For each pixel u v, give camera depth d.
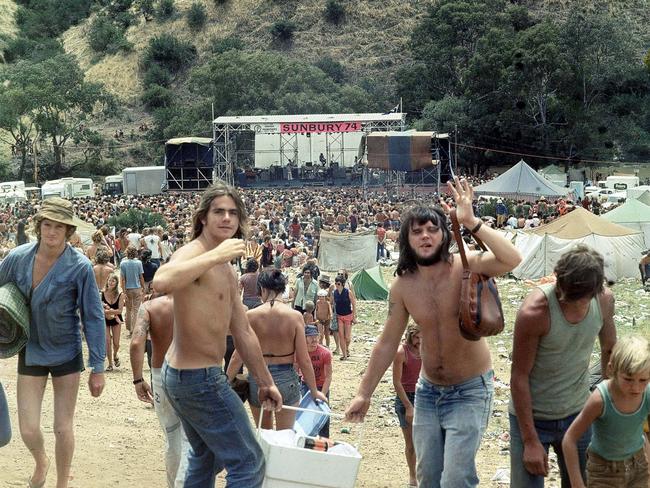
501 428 13.87
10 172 115.25
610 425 6.18
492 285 6.32
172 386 5.93
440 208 6.62
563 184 87.62
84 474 9.48
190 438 6.24
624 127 101.88
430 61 113.06
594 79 102.62
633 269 35.62
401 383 10.06
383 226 48.00
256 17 148.38
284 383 9.23
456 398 6.52
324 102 108.69
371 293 31.44
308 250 42.56
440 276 6.49
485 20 112.81
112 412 13.25
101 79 145.62
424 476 6.59
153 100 136.88
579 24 102.88
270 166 81.00
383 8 144.62
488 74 101.62
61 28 172.62
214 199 6.15
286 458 6.27
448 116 102.19
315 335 10.59
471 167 103.94
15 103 113.75
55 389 7.68
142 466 10.11
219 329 5.98
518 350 6.56
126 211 53.62
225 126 74.38
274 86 111.75
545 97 100.12
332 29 143.88
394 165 66.19
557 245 35.09
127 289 20.58
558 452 6.81
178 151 76.00
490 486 10.52
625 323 26.02
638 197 57.16
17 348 7.43
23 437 7.62
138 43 151.00
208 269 5.68
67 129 118.31
